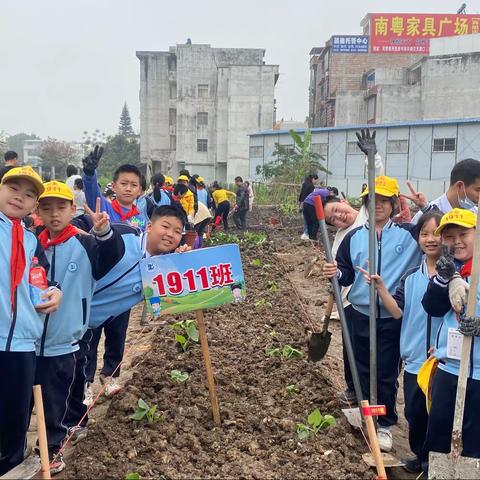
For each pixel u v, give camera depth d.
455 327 3.74
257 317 8.23
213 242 16.11
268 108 47.03
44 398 4.05
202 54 48.00
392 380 4.75
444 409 3.76
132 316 9.04
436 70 38.22
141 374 5.82
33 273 3.71
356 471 4.07
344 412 4.90
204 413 4.86
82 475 3.89
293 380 5.68
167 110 50.12
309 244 15.88
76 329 4.07
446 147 30.00
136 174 5.95
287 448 4.37
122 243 4.10
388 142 31.45
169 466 4.05
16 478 3.71
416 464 4.26
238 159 47.50
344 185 33.06
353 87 45.81
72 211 4.03
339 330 8.12
